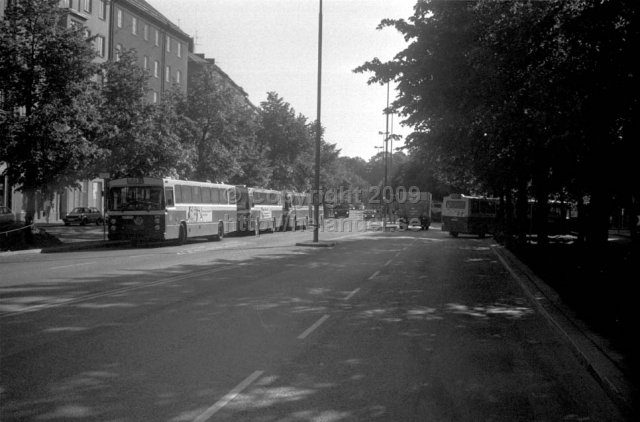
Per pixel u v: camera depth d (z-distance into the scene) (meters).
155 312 9.82
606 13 10.11
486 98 14.73
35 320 8.96
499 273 17.95
